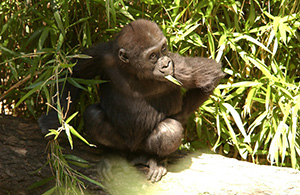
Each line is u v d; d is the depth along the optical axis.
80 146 7.78
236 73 8.59
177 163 7.61
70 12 8.28
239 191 6.86
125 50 6.80
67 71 6.87
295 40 8.96
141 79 7.00
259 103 8.78
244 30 8.45
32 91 6.61
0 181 6.84
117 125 7.27
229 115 8.86
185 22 8.41
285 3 8.12
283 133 7.97
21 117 8.32
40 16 8.00
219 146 9.15
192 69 7.19
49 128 7.14
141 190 7.00
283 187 7.02
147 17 8.52
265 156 9.08
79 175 6.97
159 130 7.15
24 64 8.69
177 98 7.38
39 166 7.05
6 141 7.34
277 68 8.39
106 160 7.27
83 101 8.53
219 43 8.17
